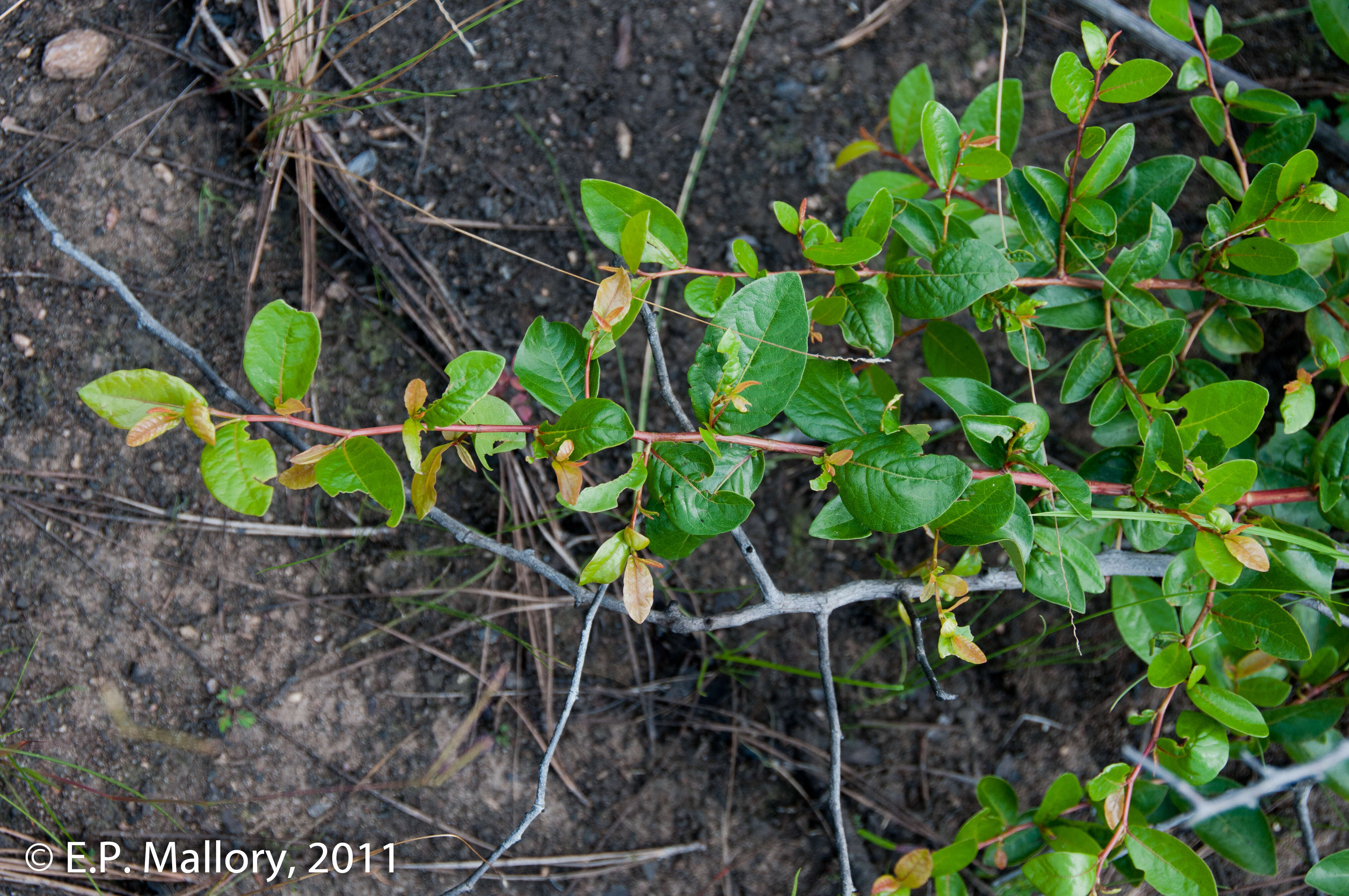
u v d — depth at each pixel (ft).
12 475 7.60
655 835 7.86
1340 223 5.07
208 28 7.79
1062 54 4.85
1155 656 5.58
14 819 7.57
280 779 7.72
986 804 6.22
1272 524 5.57
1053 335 8.00
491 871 7.72
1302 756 6.52
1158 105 8.13
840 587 5.68
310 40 7.85
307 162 7.79
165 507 7.71
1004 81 5.93
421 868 7.70
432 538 7.86
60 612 7.63
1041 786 7.96
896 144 6.51
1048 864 5.29
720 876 7.83
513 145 7.97
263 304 7.78
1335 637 6.69
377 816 7.75
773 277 4.72
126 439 7.69
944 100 8.12
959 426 7.88
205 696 7.68
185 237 7.75
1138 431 6.27
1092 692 7.95
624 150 7.99
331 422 7.80
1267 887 7.72
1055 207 5.51
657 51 8.05
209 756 7.66
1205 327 6.66
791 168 8.01
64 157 7.63
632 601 4.67
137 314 5.33
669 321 7.89
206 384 7.68
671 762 7.94
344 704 7.79
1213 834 6.57
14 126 7.62
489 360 4.46
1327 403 7.72
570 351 4.80
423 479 4.52
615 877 7.80
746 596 7.89
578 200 7.93
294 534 7.80
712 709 7.95
